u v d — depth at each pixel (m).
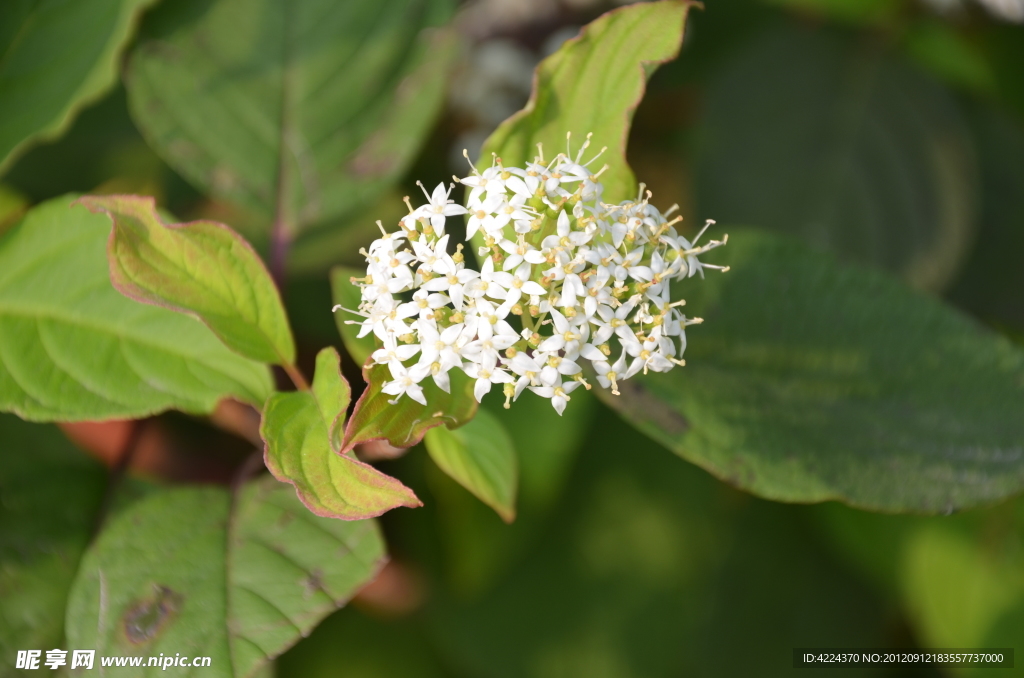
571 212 0.28
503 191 0.28
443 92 0.33
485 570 0.35
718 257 0.31
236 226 0.35
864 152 0.35
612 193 0.29
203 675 0.28
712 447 0.30
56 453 0.31
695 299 0.31
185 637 0.28
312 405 0.28
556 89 0.29
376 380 0.27
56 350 0.29
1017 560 0.34
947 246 0.35
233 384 0.29
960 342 0.30
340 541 0.29
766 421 0.30
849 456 0.30
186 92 0.32
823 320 0.31
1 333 0.29
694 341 0.31
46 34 0.32
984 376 0.30
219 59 0.32
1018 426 0.30
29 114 0.31
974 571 0.34
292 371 0.29
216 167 0.32
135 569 0.29
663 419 0.30
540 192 0.28
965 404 0.30
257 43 0.33
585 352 0.28
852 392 0.30
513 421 0.33
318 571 0.29
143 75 0.32
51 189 0.35
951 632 0.34
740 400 0.30
